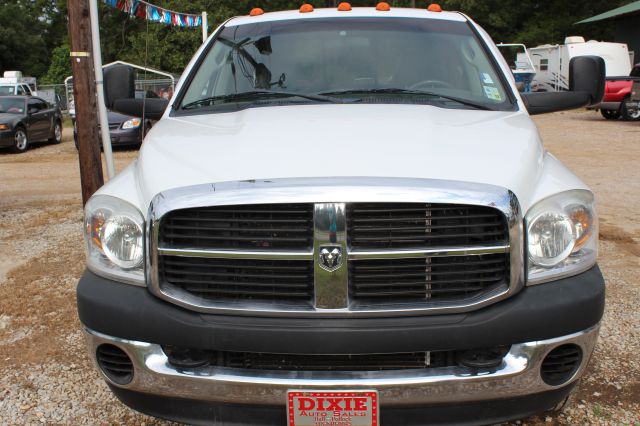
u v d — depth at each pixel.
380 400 2.23
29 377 3.49
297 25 3.85
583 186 2.48
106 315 2.36
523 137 2.69
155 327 2.29
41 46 55.44
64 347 3.86
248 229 2.23
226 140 2.67
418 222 2.23
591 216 2.43
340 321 2.21
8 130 15.24
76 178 11.05
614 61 25.64
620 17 33.38
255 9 4.11
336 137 2.59
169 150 2.65
